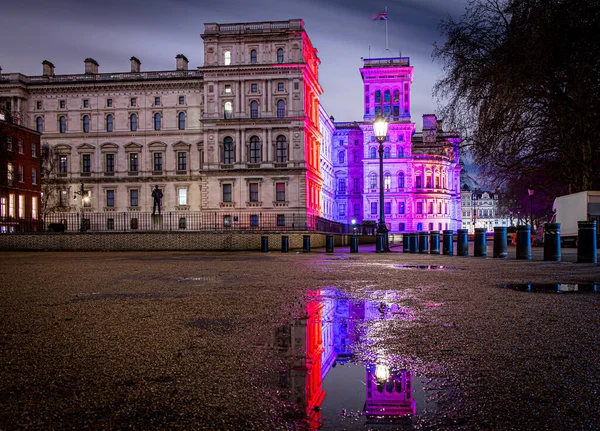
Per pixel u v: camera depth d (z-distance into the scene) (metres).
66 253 29.22
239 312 5.66
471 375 3.11
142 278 10.20
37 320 5.16
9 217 49.75
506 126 24.45
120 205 72.25
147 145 72.25
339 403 2.61
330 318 5.25
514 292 7.41
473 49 24.88
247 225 63.56
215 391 2.82
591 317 5.20
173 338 4.25
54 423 2.37
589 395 2.73
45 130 73.00
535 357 3.54
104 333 4.48
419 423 2.33
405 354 3.66
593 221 14.38
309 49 70.56
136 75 72.44
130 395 2.76
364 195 97.25
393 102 96.94
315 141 74.00
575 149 24.69
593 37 19.67
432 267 13.14
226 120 64.12
